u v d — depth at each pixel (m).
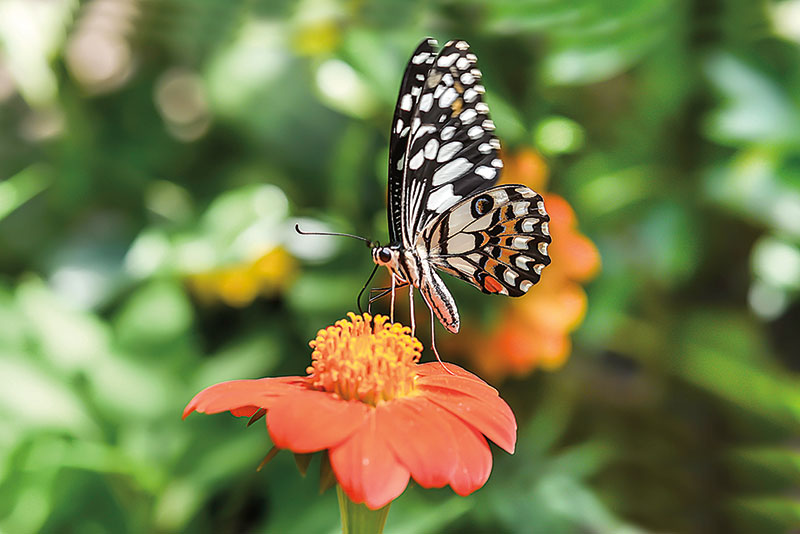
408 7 0.57
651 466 0.64
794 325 0.71
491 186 0.45
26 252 0.65
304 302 0.57
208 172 0.68
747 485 0.62
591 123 0.62
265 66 0.63
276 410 0.40
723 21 0.57
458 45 0.45
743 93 0.57
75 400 0.55
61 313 0.57
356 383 0.41
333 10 0.58
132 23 0.62
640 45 0.56
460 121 0.45
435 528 0.53
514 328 0.54
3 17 0.62
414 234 0.45
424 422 0.41
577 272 0.55
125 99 0.69
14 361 0.55
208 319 0.61
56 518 0.55
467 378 0.43
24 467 0.54
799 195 0.58
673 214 0.60
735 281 0.64
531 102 0.59
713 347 0.62
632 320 0.63
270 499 0.56
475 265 0.46
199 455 0.55
